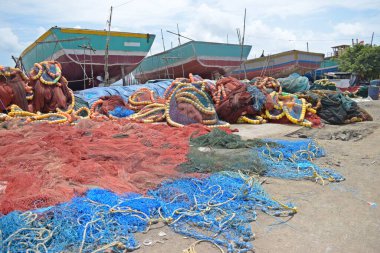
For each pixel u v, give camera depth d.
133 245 3.53
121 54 26.61
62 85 13.22
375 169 6.25
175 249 3.51
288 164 6.36
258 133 10.34
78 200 4.21
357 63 45.09
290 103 11.94
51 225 3.69
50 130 9.01
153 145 7.67
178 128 9.84
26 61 30.20
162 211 4.28
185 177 5.38
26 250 3.27
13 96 12.02
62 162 5.98
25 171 5.52
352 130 10.71
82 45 24.67
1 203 4.08
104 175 5.35
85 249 3.41
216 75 32.50
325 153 7.41
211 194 4.81
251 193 4.80
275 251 3.47
